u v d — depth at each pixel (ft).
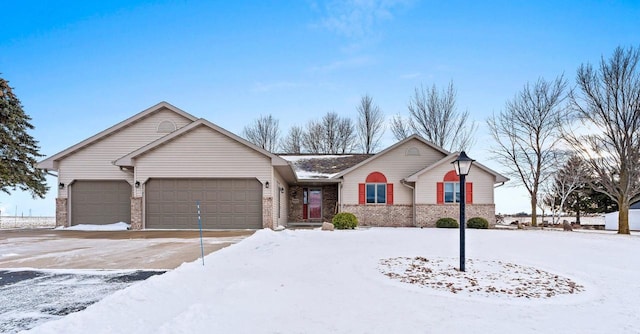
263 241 37.47
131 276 23.65
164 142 57.16
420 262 28.63
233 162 57.31
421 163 72.59
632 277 25.12
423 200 69.51
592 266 29.09
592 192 95.50
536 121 84.33
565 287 21.94
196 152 57.47
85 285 21.30
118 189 65.36
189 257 30.60
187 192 57.41
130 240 43.14
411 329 14.46
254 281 21.21
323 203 80.84
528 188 85.05
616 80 62.23
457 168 26.63
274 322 14.87
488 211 68.85
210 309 15.84
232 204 57.16
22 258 30.45
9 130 83.41
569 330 14.80
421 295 19.43
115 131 66.13
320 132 138.41
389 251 33.76
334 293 19.33
